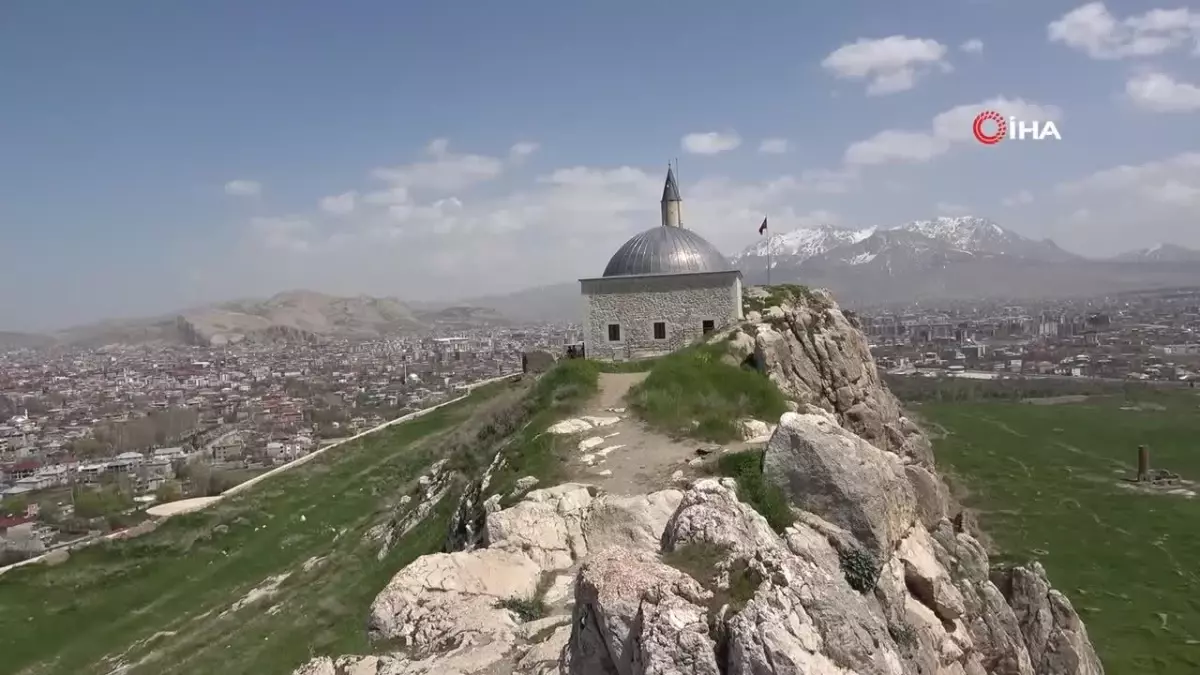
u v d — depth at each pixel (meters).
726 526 18.81
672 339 54.75
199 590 50.38
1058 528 75.81
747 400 39.38
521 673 19.30
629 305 55.44
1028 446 112.62
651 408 38.00
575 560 25.97
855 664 14.98
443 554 25.48
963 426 129.25
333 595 38.50
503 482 32.97
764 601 14.71
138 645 42.78
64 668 41.81
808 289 62.38
